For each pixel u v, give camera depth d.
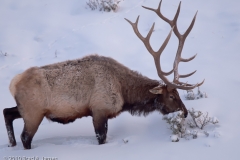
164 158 22.09
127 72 28.12
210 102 29.44
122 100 27.77
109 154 23.36
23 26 51.81
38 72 26.91
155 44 43.22
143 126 28.55
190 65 37.91
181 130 25.19
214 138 24.06
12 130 27.88
